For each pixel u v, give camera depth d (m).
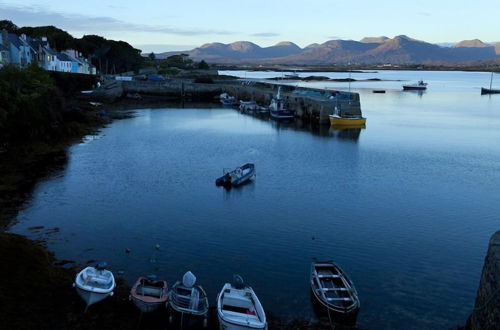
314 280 22.09
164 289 20.53
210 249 27.05
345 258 26.36
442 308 21.34
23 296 20.03
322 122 80.19
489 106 116.19
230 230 30.03
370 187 40.34
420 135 68.94
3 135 47.59
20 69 61.69
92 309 19.70
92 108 84.69
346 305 20.05
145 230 29.58
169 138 62.41
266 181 41.69
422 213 33.94
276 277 23.88
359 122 76.69
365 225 31.42
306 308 20.97
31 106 53.16
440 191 39.47
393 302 21.75
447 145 60.78
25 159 45.84
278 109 86.75
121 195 36.50
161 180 41.12
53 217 31.17
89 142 56.94
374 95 150.25
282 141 62.31
